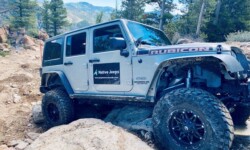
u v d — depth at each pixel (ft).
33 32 154.61
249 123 15.78
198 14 115.55
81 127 14.37
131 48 14.74
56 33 205.36
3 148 17.48
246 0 104.27
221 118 10.71
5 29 117.60
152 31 17.89
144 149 11.71
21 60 69.87
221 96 13.21
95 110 20.49
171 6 119.96
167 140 12.16
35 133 19.42
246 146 12.43
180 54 12.80
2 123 22.25
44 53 22.27
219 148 10.50
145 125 14.12
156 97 14.21
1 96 31.12
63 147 12.21
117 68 15.40
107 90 16.10
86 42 17.65
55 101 19.34
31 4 168.25
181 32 115.14
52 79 21.70
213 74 12.69
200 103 11.18
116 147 11.65
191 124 11.55
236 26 99.96
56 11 200.75
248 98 12.40
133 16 153.48
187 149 11.43
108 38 16.30
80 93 18.11
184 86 13.37
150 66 13.79
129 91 14.87
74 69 18.53
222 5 105.60
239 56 12.94
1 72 48.42
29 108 26.76
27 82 39.17
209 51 12.05
